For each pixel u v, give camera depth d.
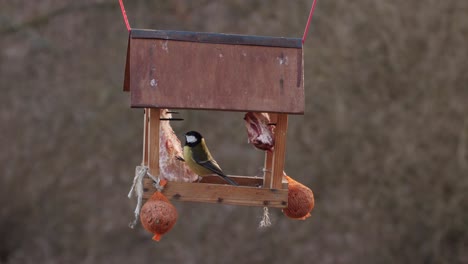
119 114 18.58
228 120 17.67
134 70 5.82
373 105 16.38
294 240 17.84
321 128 16.56
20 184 18.45
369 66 16.33
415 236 16.53
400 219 16.56
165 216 5.94
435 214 16.16
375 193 16.53
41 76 19.20
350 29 16.36
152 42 5.95
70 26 19.16
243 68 5.96
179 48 5.96
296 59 6.04
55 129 18.67
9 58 19.48
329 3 16.50
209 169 6.36
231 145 17.62
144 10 18.41
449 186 16.14
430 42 16.12
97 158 18.72
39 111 18.89
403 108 16.33
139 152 18.64
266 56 6.02
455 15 16.09
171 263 18.14
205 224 18.72
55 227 18.55
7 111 18.91
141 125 18.55
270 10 17.06
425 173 16.22
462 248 16.28
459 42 16.09
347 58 16.34
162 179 6.25
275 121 6.52
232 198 6.28
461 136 15.91
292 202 6.54
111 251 18.48
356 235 17.16
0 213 18.33
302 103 5.89
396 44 16.23
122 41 18.92
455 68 16.08
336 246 17.19
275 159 6.27
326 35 16.47
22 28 17.31
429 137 16.22
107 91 18.64
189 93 5.81
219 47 6.00
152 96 5.75
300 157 16.75
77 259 18.17
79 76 19.00
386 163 16.28
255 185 6.81
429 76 16.19
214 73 5.91
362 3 16.31
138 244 18.59
